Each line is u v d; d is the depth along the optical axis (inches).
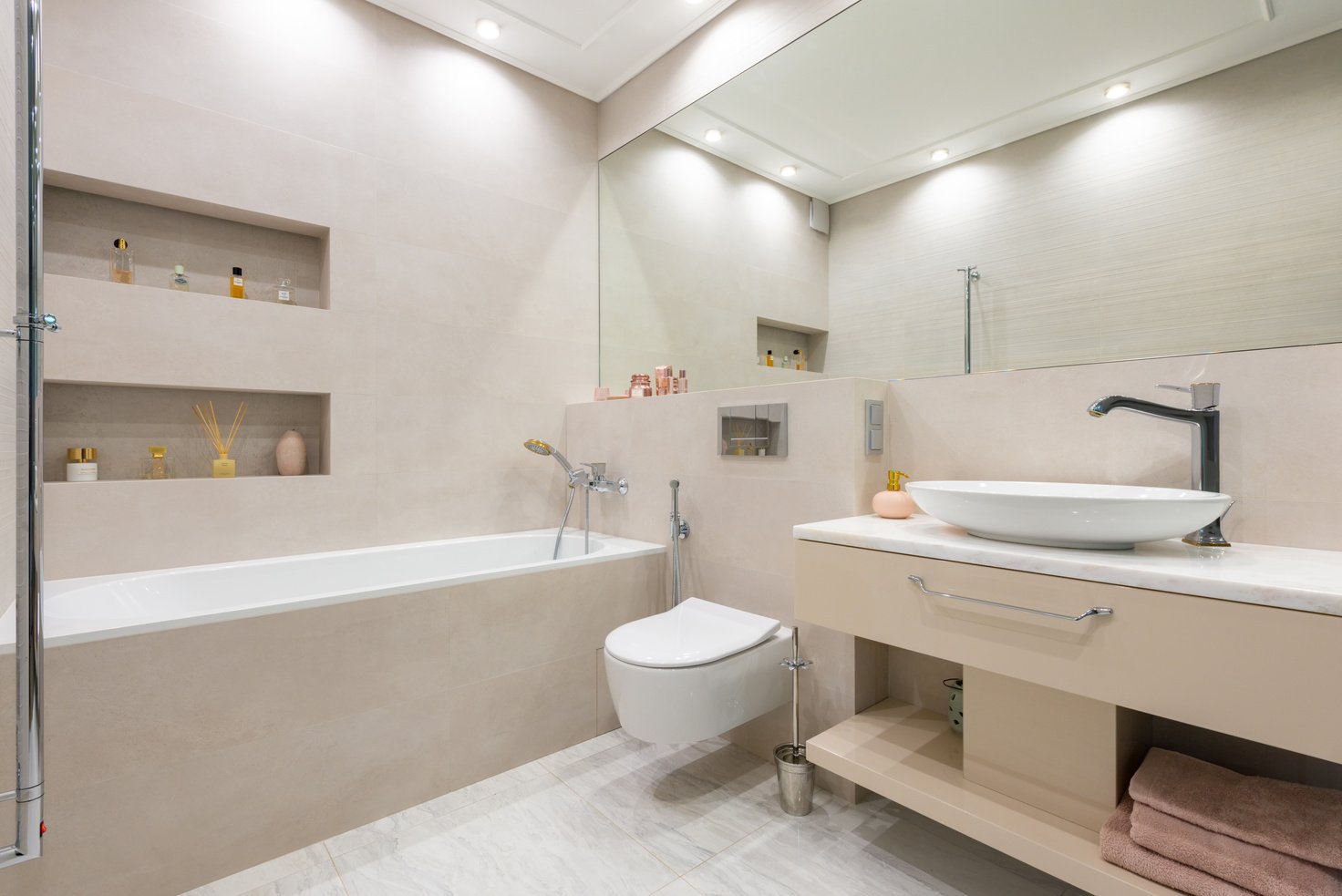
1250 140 56.8
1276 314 55.2
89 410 82.9
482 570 106.9
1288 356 54.1
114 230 84.4
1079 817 52.2
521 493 115.9
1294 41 54.7
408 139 103.5
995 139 73.9
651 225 116.1
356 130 98.1
